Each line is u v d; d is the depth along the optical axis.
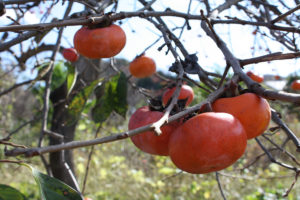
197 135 0.56
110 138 0.52
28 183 2.44
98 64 1.25
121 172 2.69
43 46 1.20
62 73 1.24
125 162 2.89
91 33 0.69
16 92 2.38
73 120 0.95
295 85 1.07
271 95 0.58
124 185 2.48
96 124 1.01
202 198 2.18
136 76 1.13
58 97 1.20
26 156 0.51
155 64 1.11
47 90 0.91
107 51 0.70
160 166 2.57
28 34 0.69
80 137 2.22
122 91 0.95
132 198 2.31
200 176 2.46
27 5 0.93
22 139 2.25
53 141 1.19
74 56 1.03
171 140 0.58
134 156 2.90
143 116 0.62
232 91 0.60
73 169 1.18
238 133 0.56
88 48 0.69
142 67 1.08
